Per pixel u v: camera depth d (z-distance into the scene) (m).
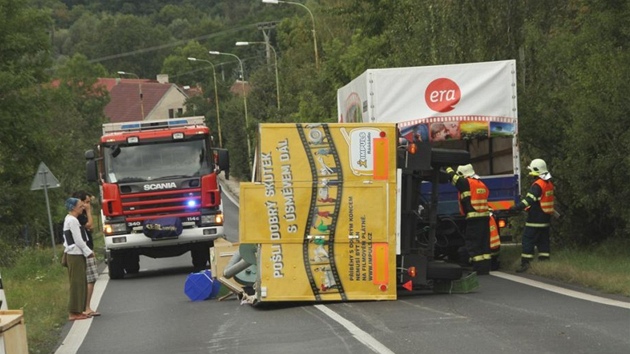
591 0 27.67
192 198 34.97
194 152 35.22
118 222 34.69
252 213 20.70
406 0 40.50
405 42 40.41
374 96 26.23
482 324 16.66
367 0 60.59
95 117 146.25
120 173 34.81
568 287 21.44
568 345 14.25
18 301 25.05
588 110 25.56
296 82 90.50
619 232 28.78
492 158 29.66
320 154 20.84
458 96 26.42
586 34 27.55
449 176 23.34
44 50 62.44
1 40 60.62
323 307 20.23
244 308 21.52
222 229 35.38
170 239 34.72
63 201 65.44
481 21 34.19
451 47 35.19
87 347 17.56
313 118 70.31
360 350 14.76
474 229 25.28
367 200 20.81
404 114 26.30
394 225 20.83
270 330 17.67
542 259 25.69
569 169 27.50
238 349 15.77
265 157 20.80
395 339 15.57
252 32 183.12
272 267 20.73
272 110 89.50
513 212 26.73
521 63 31.80
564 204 29.61
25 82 59.25
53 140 63.09
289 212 20.73
